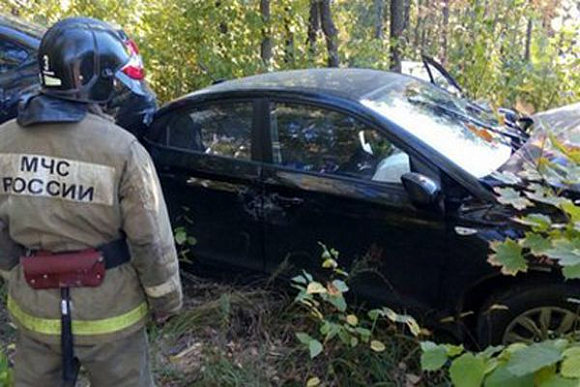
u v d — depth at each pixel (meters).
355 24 13.05
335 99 3.33
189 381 3.01
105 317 1.92
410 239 3.05
